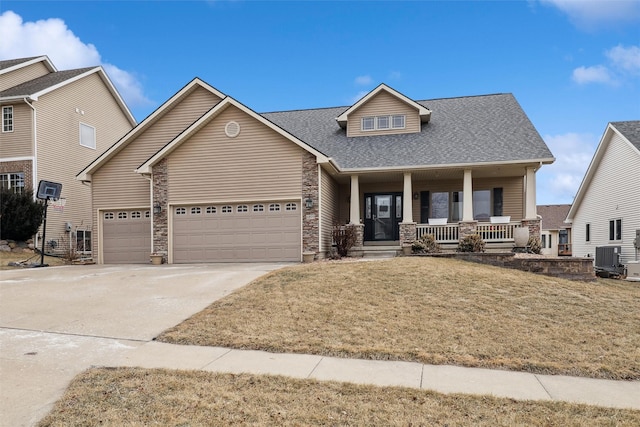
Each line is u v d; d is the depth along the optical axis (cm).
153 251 1524
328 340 596
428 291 841
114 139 2461
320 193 1448
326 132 1914
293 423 361
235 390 430
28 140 1888
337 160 1648
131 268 1340
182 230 1516
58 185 1517
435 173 1627
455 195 1769
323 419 369
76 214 2117
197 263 1489
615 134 2148
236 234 1484
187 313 731
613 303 824
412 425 359
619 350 572
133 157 1709
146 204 1675
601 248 2034
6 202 1700
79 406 389
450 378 476
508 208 1731
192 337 609
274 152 1461
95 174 1720
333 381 459
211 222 1501
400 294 817
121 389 428
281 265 1298
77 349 562
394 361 531
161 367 496
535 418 376
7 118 1923
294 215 1448
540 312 739
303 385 446
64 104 2070
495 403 408
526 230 1447
